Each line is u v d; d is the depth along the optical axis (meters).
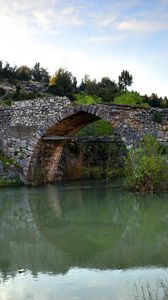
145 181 24.42
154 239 14.12
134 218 17.77
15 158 29.81
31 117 29.56
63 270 11.06
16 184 29.19
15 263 11.79
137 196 23.62
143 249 12.87
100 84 70.75
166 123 25.23
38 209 20.48
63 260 11.99
